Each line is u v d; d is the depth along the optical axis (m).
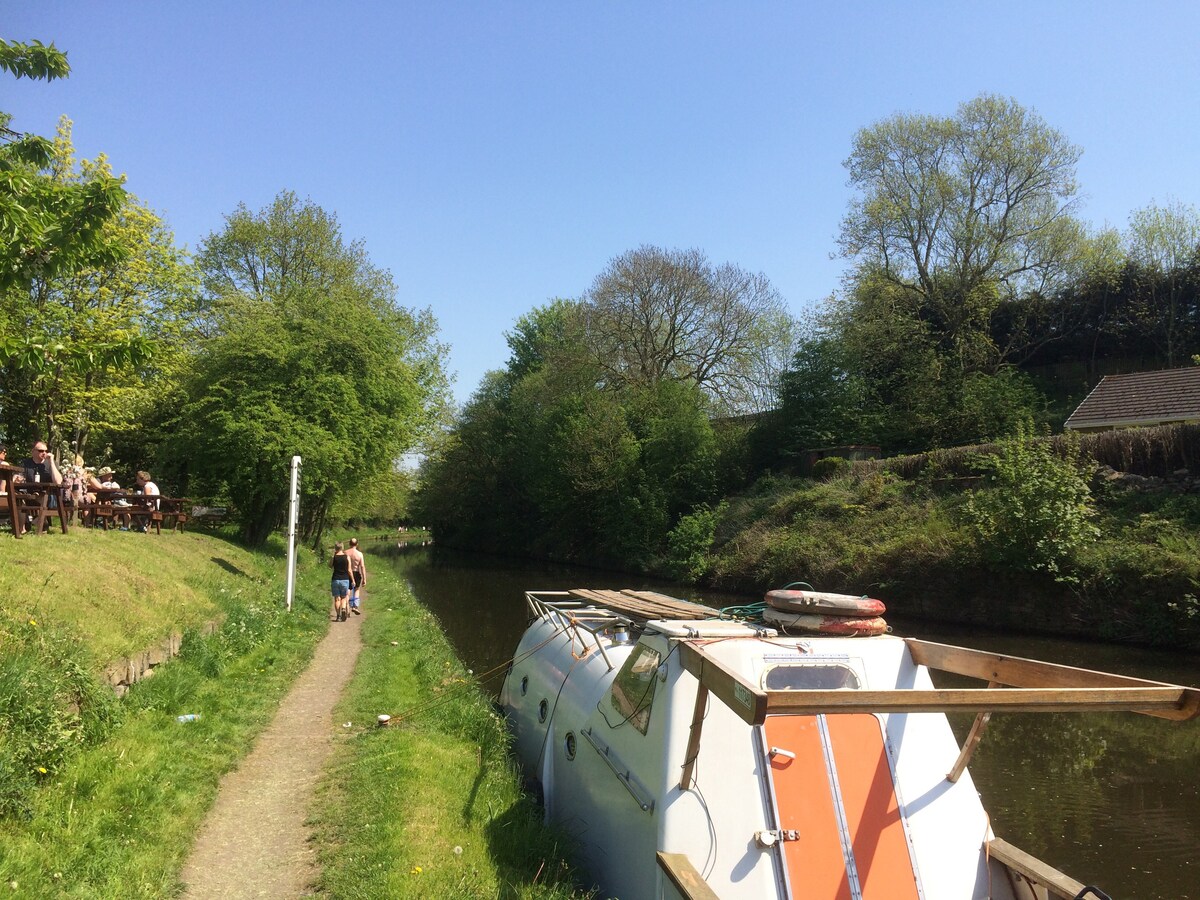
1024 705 3.47
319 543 30.03
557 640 8.50
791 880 4.31
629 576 32.72
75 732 5.82
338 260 35.62
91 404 21.91
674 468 35.28
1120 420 24.42
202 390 21.25
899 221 36.56
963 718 10.77
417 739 7.73
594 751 5.94
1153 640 15.60
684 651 4.43
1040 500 17.69
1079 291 36.62
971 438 31.08
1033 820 7.36
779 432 34.41
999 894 4.55
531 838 5.78
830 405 33.75
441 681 10.43
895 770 4.73
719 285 40.69
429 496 56.50
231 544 20.77
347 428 21.77
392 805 5.98
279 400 20.97
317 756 7.37
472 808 6.23
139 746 6.33
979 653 4.68
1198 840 6.91
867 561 21.23
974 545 18.89
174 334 23.83
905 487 24.41
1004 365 35.91
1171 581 15.59
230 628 11.23
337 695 9.69
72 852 4.55
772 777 4.55
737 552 26.67
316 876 4.96
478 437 52.31
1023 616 17.92
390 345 24.94
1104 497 19.33
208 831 5.60
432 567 38.25
